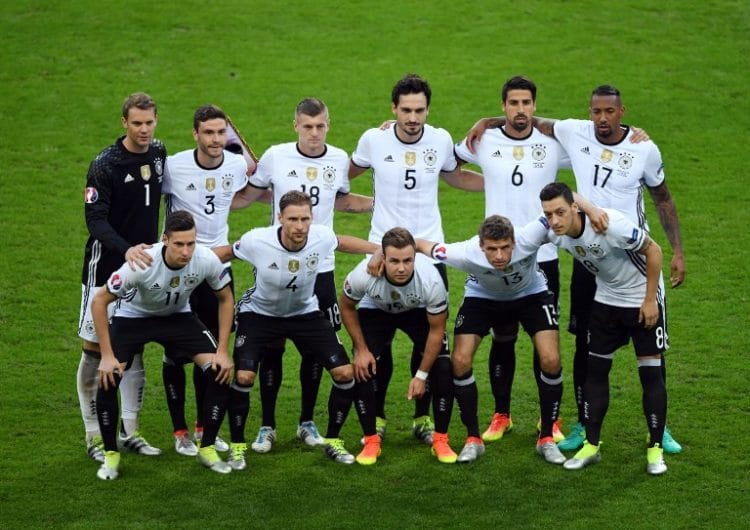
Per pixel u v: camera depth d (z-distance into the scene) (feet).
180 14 194.59
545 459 91.40
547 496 85.10
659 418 88.48
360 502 84.28
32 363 111.34
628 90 173.37
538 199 96.84
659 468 88.12
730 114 167.94
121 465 90.89
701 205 146.41
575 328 95.81
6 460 91.40
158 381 109.50
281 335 91.35
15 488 86.33
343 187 99.14
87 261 91.81
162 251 85.10
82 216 142.82
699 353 112.47
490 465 90.68
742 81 176.24
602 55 183.93
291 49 185.98
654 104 169.89
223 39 187.83
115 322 89.25
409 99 93.25
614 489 86.07
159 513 82.43
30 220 141.08
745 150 159.02
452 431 98.84
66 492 85.76
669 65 180.86
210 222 94.63
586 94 171.73
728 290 126.82
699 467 89.56
